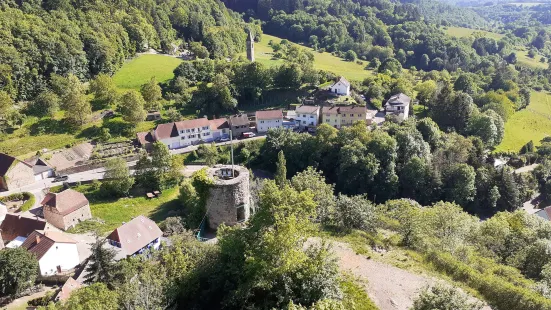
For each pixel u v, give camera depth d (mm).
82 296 29781
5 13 117125
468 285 30203
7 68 102938
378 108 129875
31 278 50375
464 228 41594
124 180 80750
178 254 30906
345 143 94500
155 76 133250
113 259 44812
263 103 129625
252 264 24938
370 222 40406
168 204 79625
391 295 28422
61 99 107438
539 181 97312
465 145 98062
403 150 93750
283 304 23719
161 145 85312
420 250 35625
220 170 51969
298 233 27109
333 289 24609
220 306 27469
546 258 37875
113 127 105188
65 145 96250
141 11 165875
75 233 68000
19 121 97750
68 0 142625
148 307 25219
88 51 127562
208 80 134750
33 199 76750
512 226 49125
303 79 135875
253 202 52906
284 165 86312
